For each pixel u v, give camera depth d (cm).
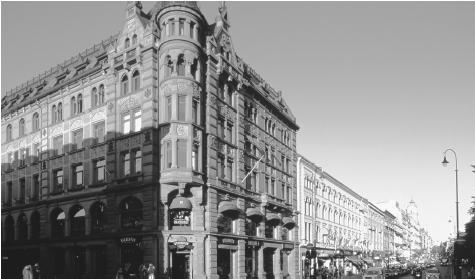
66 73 4894
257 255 4791
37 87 5222
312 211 6875
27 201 4909
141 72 3953
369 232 10950
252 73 5347
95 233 4159
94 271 4100
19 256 4869
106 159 4088
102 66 4238
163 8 3934
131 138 3938
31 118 5075
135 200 3872
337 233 8112
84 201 4262
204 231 3784
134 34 4081
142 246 3703
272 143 5472
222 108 4344
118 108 4091
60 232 4481
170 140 3722
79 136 4462
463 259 6138
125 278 3822
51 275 4441
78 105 4541
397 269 8038
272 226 5234
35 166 4884
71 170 4456
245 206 4606
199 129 3881
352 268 8669
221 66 4275
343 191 8856
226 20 4688
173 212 3769
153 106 3812
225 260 4172
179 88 3781
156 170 3747
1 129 5466
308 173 6831
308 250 6325
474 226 6147
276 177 5475
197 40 3988
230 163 4456
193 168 3753
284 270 5419
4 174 5306
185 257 3769
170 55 3841
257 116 5141
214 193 3984
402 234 17312
